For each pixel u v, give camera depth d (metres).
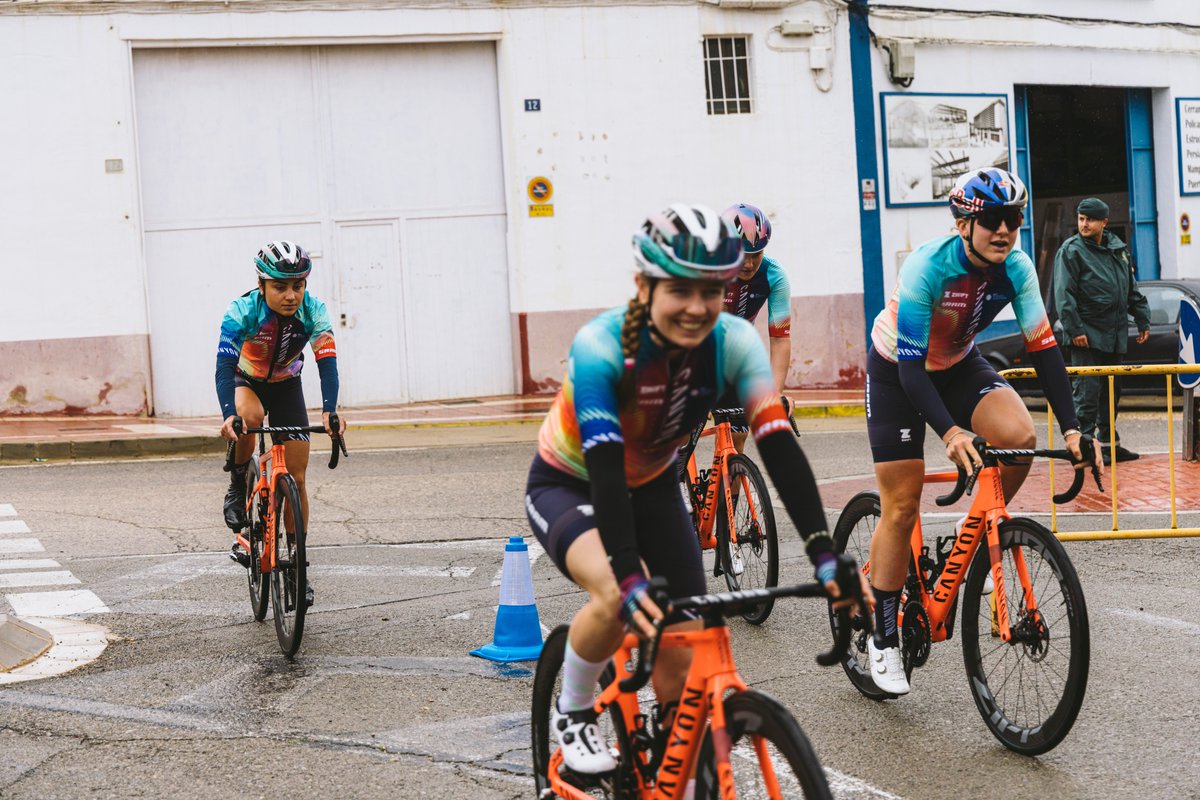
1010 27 19.45
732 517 6.71
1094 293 10.70
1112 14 20.50
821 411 16.14
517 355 17.17
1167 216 21.53
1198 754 4.55
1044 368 4.87
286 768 4.66
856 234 18.31
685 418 3.47
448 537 8.80
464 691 5.55
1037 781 4.37
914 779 4.43
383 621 6.75
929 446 12.64
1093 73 20.39
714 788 3.13
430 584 7.54
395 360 16.94
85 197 15.55
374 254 16.80
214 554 8.41
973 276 4.85
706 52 17.64
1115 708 5.06
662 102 17.38
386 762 4.71
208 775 4.59
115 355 15.72
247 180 16.30
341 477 11.33
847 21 18.11
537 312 17.09
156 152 15.98
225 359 6.64
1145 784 4.31
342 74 16.52
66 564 8.15
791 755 2.90
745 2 17.47
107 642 6.41
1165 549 7.77
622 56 17.20
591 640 3.45
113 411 15.76
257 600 6.80
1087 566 7.41
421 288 16.97
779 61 17.83
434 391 17.08
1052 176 20.50
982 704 4.80
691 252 3.08
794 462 3.20
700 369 3.37
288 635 6.09
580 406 3.23
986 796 4.25
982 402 5.07
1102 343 10.73
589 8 17.03
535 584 7.50
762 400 3.30
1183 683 5.31
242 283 16.36
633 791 3.53
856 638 5.37
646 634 2.91
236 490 7.14
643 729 3.56
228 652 6.21
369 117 16.64
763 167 17.84
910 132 18.64
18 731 5.09
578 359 3.30
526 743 4.89
